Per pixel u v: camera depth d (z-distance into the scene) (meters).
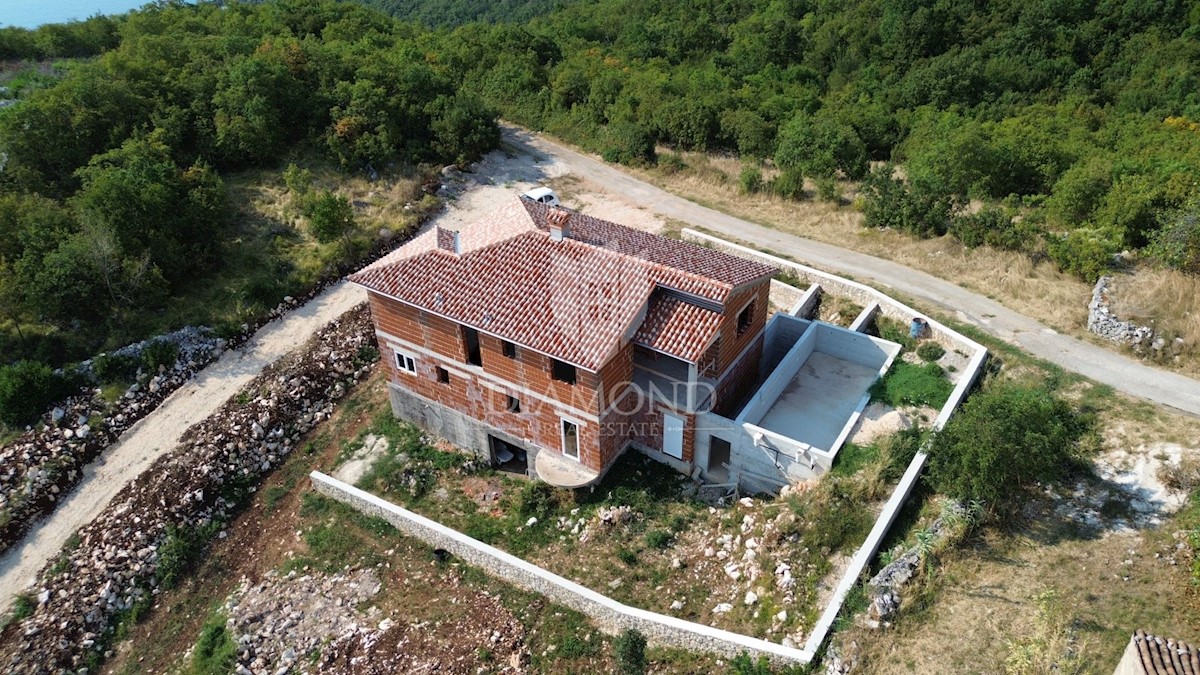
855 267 36.59
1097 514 21.38
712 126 53.91
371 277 27.22
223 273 38.00
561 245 26.44
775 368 29.67
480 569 24.44
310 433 31.44
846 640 18.66
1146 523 20.81
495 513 26.69
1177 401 25.41
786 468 24.83
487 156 53.44
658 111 54.41
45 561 25.70
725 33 89.81
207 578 25.97
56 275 32.16
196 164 41.56
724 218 43.69
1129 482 22.23
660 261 25.89
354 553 25.66
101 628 24.39
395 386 30.17
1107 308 29.19
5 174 39.16
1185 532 20.16
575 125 57.69
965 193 42.56
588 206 46.34
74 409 30.34
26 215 34.66
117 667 23.56
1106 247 31.47
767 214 43.88
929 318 31.52
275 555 26.42
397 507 26.28
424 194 46.88
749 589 21.81
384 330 28.53
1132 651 15.05
